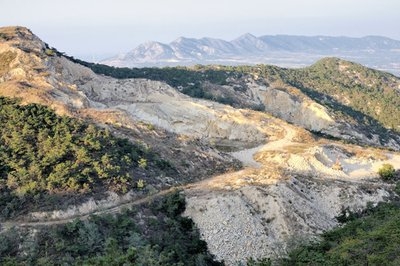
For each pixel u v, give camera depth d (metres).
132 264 32.59
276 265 41.81
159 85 110.00
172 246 45.81
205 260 46.69
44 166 49.94
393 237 38.12
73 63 102.88
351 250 38.22
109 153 56.88
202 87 143.00
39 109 63.59
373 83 192.62
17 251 39.81
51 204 45.75
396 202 62.22
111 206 49.62
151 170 59.50
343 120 138.38
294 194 56.81
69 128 59.50
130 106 96.75
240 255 48.19
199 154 72.56
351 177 72.31
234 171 69.38
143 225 47.72
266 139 93.94
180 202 53.06
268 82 159.25
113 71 129.50
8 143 53.97
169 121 94.94
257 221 51.75
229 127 96.62
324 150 80.62
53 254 39.66
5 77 81.31
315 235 49.97
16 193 45.94
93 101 91.50
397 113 162.12
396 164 78.06
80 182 49.56
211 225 50.59
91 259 34.16
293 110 143.00
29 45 94.44
